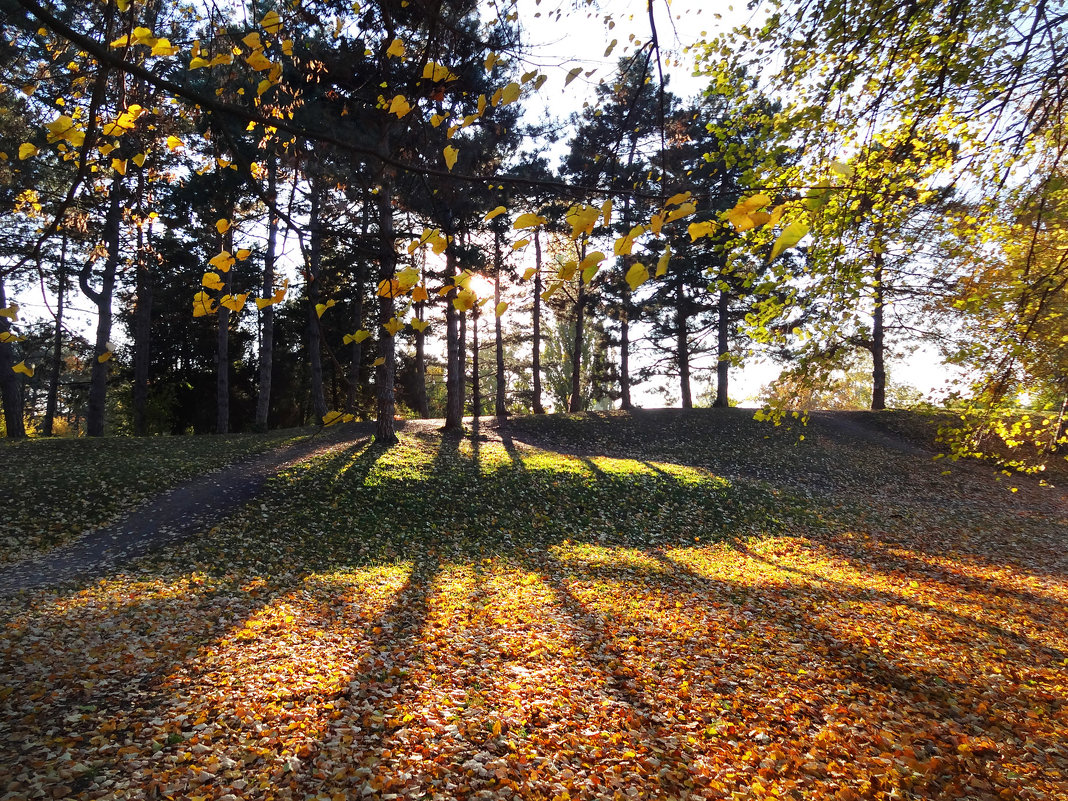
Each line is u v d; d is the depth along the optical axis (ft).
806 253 16.03
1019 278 14.58
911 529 44.68
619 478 50.75
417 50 7.37
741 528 43.32
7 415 58.65
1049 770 14.01
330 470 45.93
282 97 8.45
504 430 74.54
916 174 15.25
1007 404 16.24
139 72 5.73
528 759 13.98
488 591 27.89
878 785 13.30
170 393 91.86
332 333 88.33
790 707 16.84
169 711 14.96
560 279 4.35
